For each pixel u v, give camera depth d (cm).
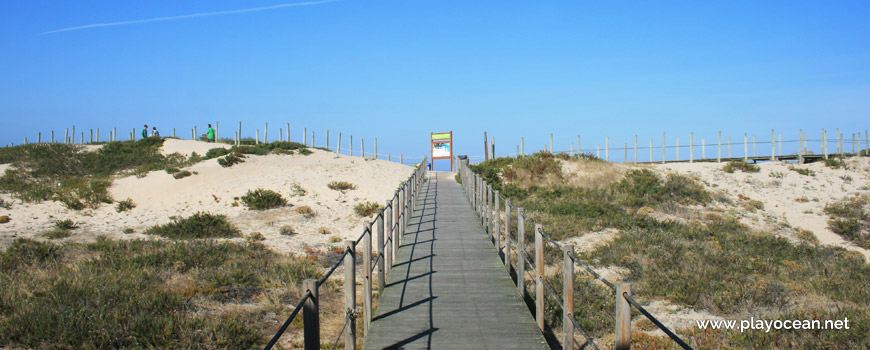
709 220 2323
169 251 1434
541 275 802
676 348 851
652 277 1291
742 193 2989
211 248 1534
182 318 891
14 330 795
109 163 3631
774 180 3219
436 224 1814
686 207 2595
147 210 2420
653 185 2836
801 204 2800
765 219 2520
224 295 1099
